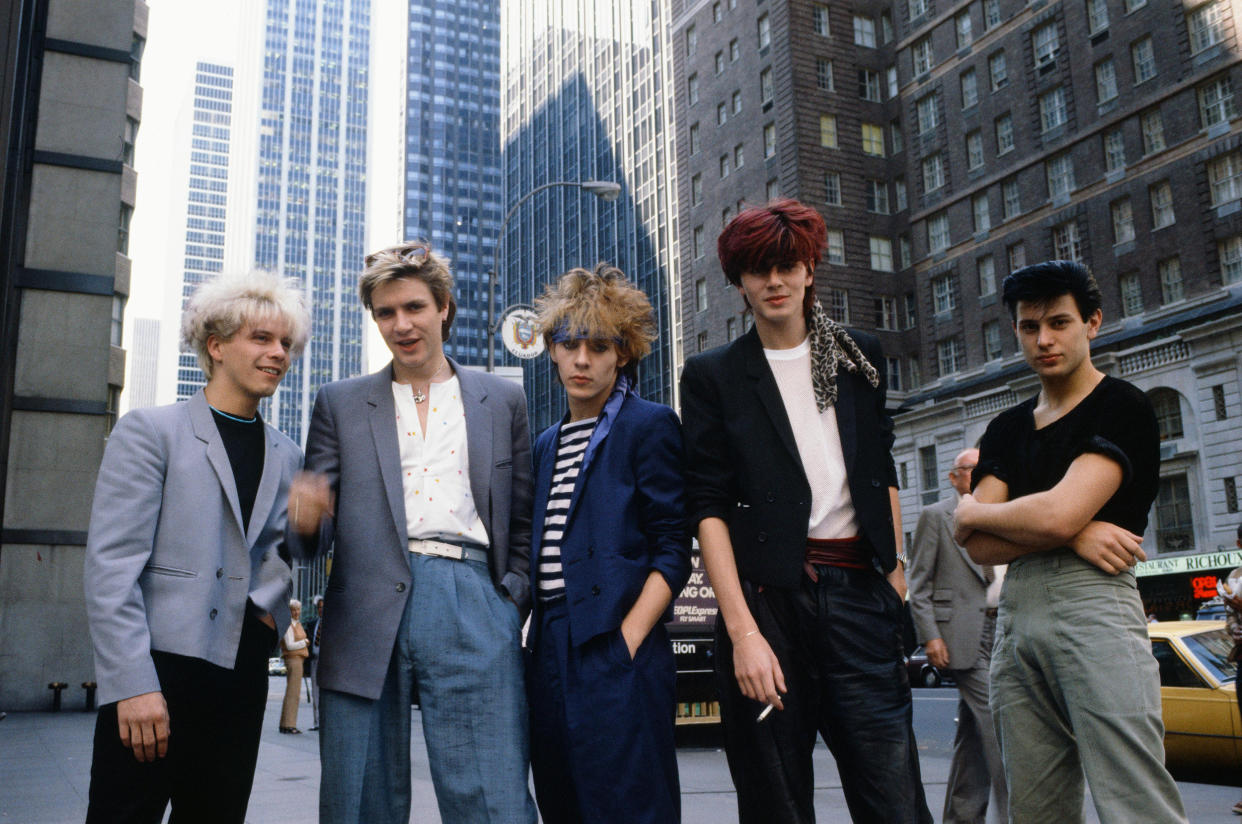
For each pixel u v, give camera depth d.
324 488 3.08
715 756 9.50
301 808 6.21
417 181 148.88
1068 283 2.81
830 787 7.09
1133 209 35.34
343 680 2.99
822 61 49.56
